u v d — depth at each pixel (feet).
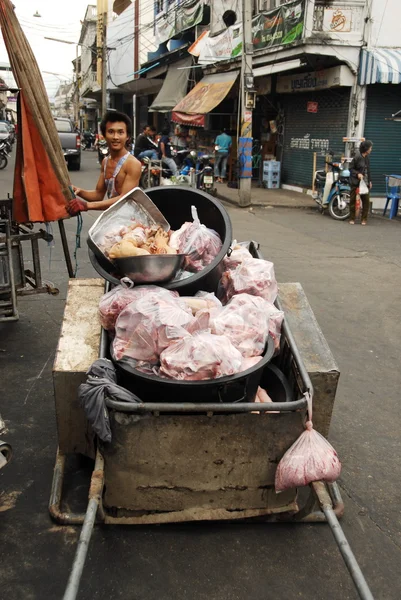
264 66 51.34
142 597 7.67
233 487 8.52
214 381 8.18
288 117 56.18
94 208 14.02
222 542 8.69
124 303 9.42
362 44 42.83
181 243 10.79
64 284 21.31
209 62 57.72
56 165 15.12
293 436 8.28
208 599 7.68
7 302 15.90
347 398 13.61
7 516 9.12
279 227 36.42
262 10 54.65
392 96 44.70
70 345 9.87
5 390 13.14
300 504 9.50
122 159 14.12
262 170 59.62
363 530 9.15
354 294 21.98
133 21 97.09
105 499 8.50
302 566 8.32
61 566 8.17
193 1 64.95
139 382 8.55
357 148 43.98
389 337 17.70
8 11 14.39
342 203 39.60
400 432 12.20
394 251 30.14
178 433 8.09
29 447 10.98
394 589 8.00
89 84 159.94
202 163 50.11
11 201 16.20
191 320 8.72
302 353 10.17
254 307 9.50
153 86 95.40
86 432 9.68
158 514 8.67
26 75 14.61
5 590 7.72
